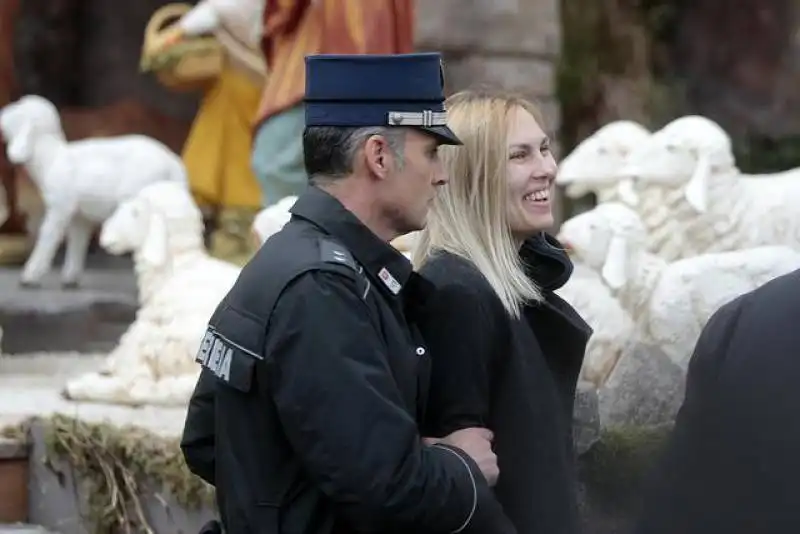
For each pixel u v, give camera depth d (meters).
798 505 7.91
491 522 8.91
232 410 8.93
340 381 8.48
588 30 49.00
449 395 9.51
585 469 13.74
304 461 8.55
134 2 47.97
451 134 9.23
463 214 9.88
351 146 9.06
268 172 25.98
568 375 10.12
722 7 53.06
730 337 8.37
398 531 8.77
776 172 52.06
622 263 16.98
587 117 48.72
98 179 29.06
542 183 10.06
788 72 52.78
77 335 26.56
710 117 52.38
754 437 8.06
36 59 47.34
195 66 30.23
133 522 16.22
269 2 26.19
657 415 16.61
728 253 17.73
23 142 29.19
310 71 9.18
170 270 18.75
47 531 16.97
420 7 31.62
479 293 9.59
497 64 32.22
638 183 20.77
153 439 15.98
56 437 16.86
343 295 8.67
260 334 8.70
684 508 8.23
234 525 8.97
